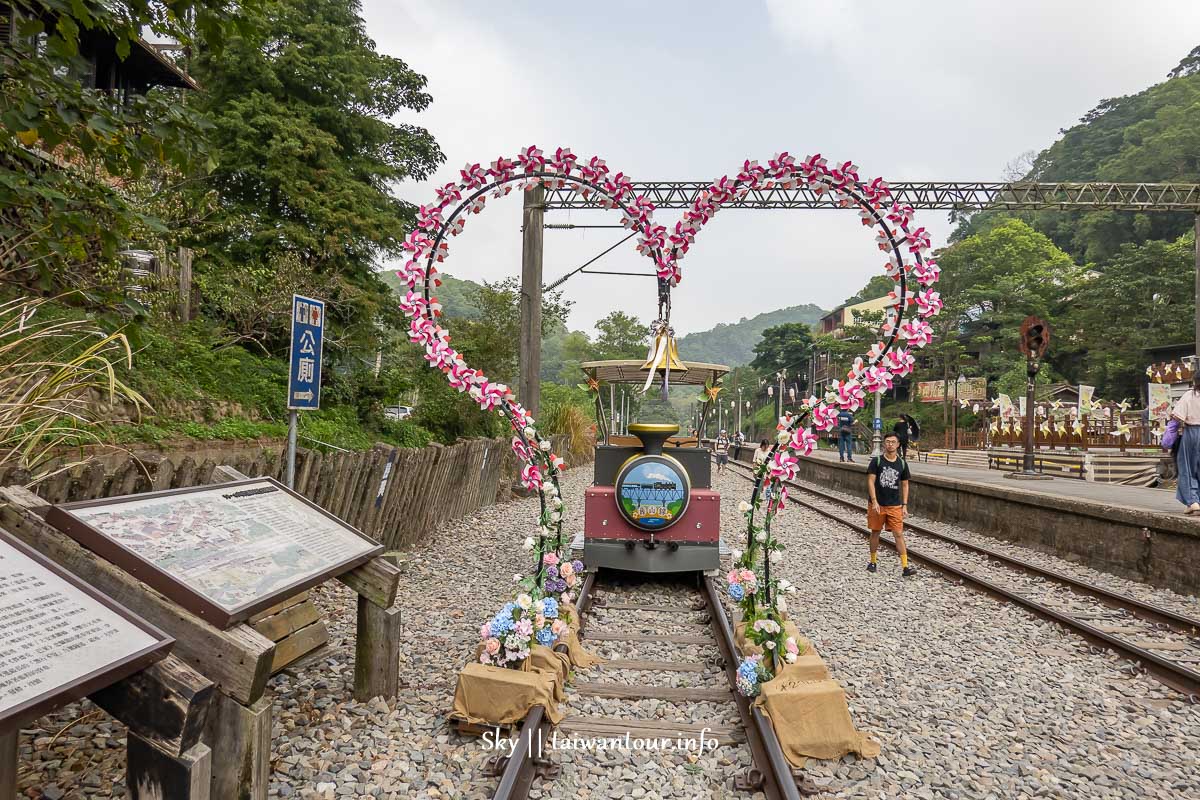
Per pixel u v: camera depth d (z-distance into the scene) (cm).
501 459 1446
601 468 797
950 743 405
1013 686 500
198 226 1166
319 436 1027
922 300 457
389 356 1550
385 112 1697
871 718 432
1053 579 845
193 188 1177
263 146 1375
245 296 1123
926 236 459
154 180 991
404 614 614
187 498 349
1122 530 915
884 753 388
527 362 1530
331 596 662
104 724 375
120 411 738
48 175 402
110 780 324
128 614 233
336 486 706
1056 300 5097
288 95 1459
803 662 420
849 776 365
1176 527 822
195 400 882
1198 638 638
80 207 410
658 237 516
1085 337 4709
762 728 371
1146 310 4359
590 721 407
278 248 1298
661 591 742
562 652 477
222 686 270
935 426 5059
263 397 1032
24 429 421
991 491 1225
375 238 1427
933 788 355
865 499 1884
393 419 1420
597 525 746
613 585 762
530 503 1441
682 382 886
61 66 384
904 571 855
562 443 2464
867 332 5556
